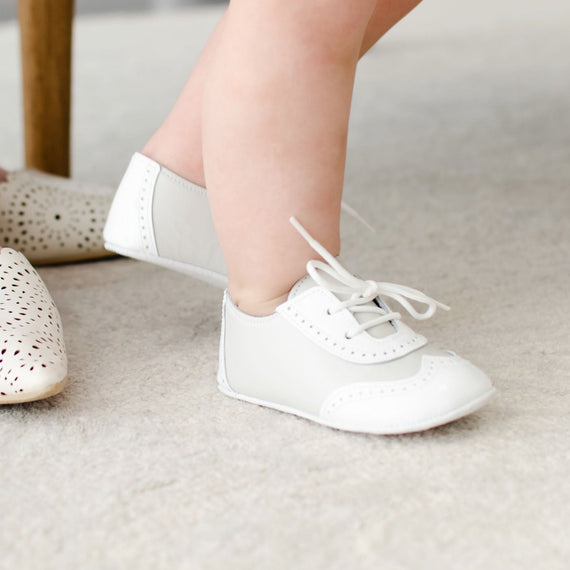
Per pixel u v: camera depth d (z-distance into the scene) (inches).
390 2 27.0
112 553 16.6
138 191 27.8
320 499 18.4
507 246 37.8
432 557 16.3
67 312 31.2
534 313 29.6
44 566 16.2
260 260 22.6
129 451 20.7
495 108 70.6
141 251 28.1
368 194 47.8
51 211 36.7
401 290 23.2
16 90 86.7
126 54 106.0
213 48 27.7
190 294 33.4
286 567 16.1
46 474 19.6
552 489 18.6
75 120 70.2
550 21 127.0
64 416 22.6
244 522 17.6
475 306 30.6
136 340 28.4
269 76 20.9
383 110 72.1
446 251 37.4
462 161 54.6
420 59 97.9
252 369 23.2
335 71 21.2
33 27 41.3
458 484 18.9
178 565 16.2
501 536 17.0
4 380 22.2
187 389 24.5
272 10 20.6
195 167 28.0
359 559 16.3
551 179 49.4
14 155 59.3
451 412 20.8
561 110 68.3
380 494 18.6
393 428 20.9
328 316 22.2
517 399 23.0
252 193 21.9
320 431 21.8
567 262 35.2
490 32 118.3
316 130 21.4
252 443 21.1
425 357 21.9
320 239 22.5
